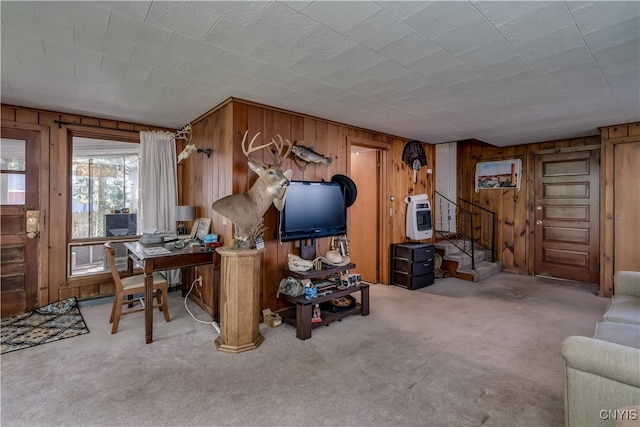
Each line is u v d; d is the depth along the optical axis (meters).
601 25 1.87
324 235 3.64
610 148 4.17
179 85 2.85
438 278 5.23
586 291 4.46
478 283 4.91
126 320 3.35
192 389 2.11
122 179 4.35
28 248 3.57
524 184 5.51
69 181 3.83
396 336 2.98
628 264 4.05
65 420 1.82
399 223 5.05
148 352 2.63
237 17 1.81
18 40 2.06
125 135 4.08
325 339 2.91
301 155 3.47
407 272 4.60
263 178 2.83
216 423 1.80
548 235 5.29
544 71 2.52
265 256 3.37
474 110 3.54
